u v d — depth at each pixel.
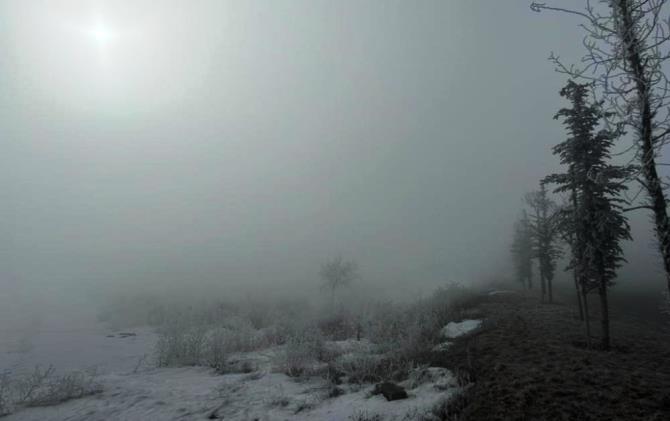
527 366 10.37
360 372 11.30
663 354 14.02
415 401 8.45
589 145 15.29
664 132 4.70
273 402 9.10
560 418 7.06
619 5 4.92
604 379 9.10
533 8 5.30
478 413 7.49
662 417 6.93
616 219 14.99
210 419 8.10
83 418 8.32
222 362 13.64
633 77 4.76
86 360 17.78
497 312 23.59
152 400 9.44
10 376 13.93
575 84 15.48
